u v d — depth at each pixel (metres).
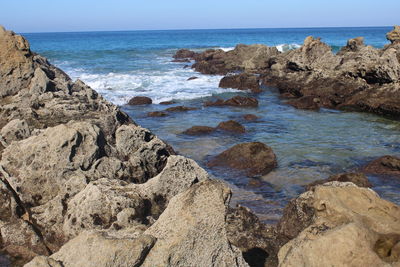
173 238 5.07
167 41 116.81
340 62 33.44
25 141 8.88
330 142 18.45
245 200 12.23
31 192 8.34
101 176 8.87
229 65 44.81
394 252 5.61
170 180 7.97
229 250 5.45
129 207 7.12
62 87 15.55
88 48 79.75
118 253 4.79
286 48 66.88
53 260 4.91
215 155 16.25
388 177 14.15
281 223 8.66
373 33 172.38
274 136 19.38
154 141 10.48
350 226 5.62
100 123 11.99
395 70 26.91
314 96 28.67
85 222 7.08
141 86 33.41
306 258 5.57
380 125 22.22
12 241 7.37
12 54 15.47
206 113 24.81
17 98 14.17
